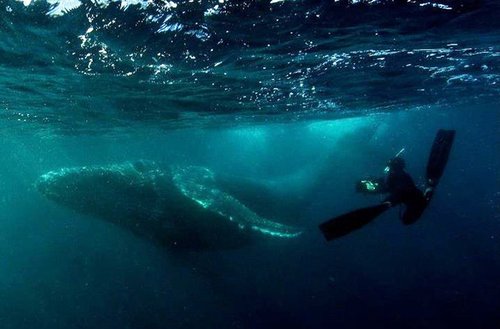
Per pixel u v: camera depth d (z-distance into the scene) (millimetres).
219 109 20125
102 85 13234
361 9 7039
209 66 10672
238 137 48125
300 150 75375
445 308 20531
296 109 22406
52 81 12516
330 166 18406
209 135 42594
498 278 23594
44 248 36438
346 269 29500
